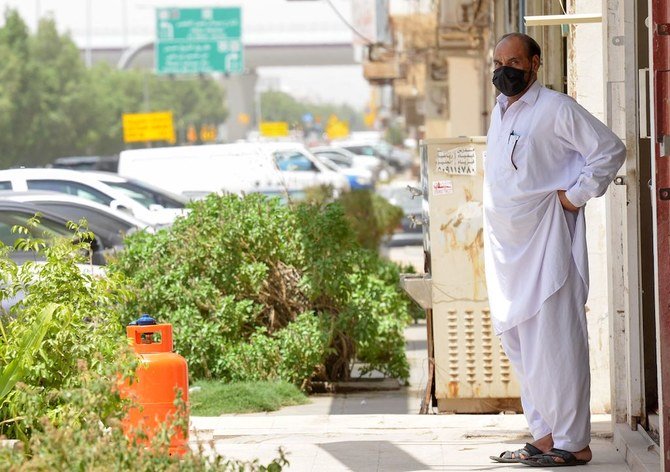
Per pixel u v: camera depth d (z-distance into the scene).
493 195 9.28
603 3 10.14
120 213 19.56
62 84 102.38
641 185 10.19
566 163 9.14
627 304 10.13
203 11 66.38
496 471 9.22
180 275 14.21
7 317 9.92
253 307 14.47
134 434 7.58
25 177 22.98
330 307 14.72
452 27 28.00
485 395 12.09
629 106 10.04
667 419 8.30
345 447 10.30
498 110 9.42
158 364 9.12
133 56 109.06
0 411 9.12
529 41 9.14
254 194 14.90
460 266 12.03
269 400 13.17
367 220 28.23
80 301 9.49
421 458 9.81
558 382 9.12
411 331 20.95
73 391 7.90
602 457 9.66
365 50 50.53
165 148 31.94
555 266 9.05
